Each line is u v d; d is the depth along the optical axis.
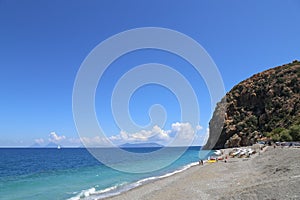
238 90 141.50
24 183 38.16
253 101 132.62
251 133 122.56
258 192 17.31
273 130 110.81
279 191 16.69
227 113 137.25
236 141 125.38
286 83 124.94
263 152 59.28
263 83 133.12
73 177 43.66
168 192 25.75
